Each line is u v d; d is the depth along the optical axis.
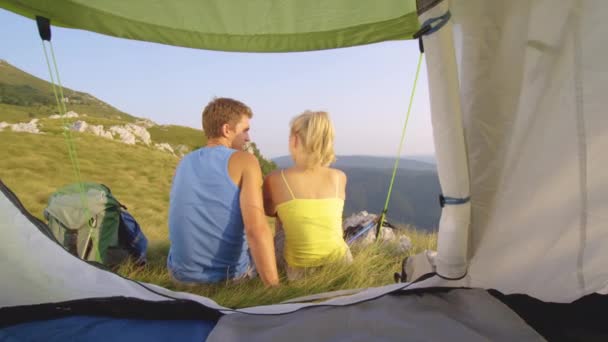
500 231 1.63
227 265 2.14
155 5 2.19
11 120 86.00
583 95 1.46
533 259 1.66
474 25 1.45
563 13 1.40
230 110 2.19
